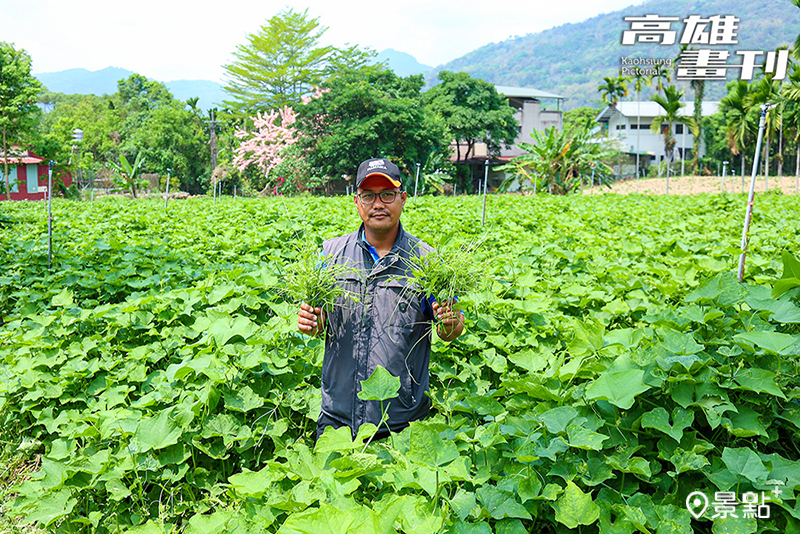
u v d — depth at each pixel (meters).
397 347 3.05
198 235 8.93
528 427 2.78
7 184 30.88
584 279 5.51
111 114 74.00
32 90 31.45
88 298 6.09
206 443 3.44
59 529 3.09
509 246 7.75
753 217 10.49
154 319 4.90
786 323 3.24
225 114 58.75
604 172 27.28
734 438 2.79
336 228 9.26
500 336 4.18
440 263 2.99
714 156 55.31
